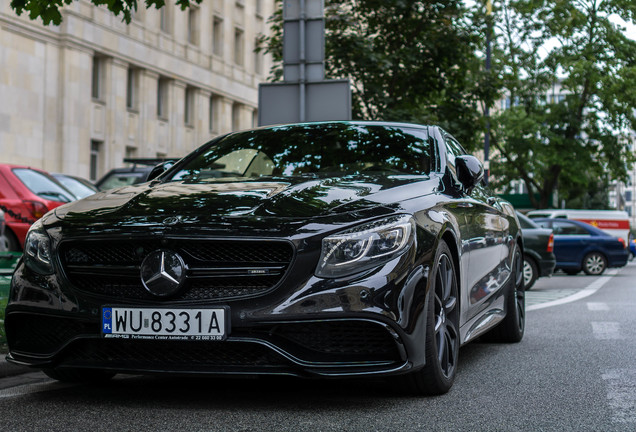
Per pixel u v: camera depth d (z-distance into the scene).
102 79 34.44
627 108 39.91
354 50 18.91
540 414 4.42
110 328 4.32
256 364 4.28
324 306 4.17
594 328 8.73
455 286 5.10
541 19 36.03
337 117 11.45
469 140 21.05
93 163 34.22
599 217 31.64
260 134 6.14
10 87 29.80
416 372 4.68
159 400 4.72
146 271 4.29
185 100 41.00
